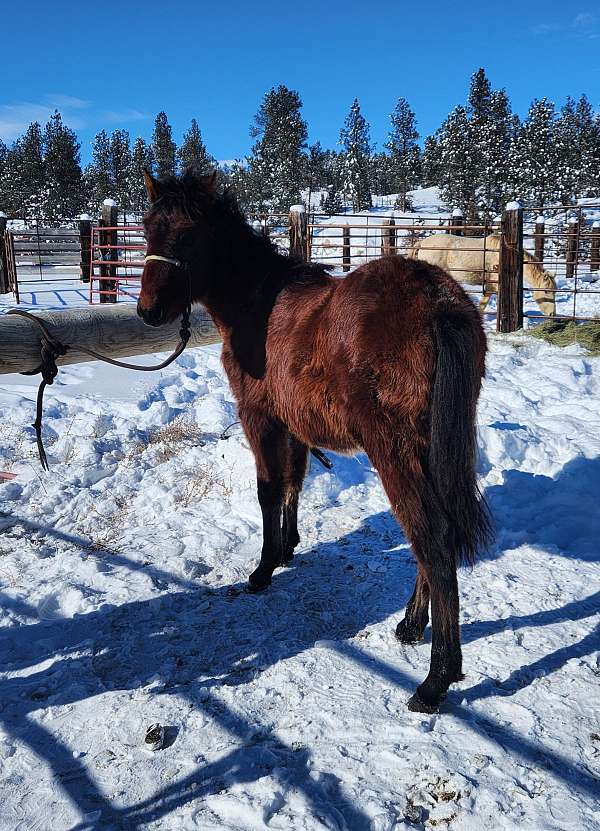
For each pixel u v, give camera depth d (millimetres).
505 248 10359
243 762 2369
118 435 5738
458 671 2576
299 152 61281
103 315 3625
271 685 2803
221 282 3434
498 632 3117
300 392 2975
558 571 3674
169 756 2418
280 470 3523
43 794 2264
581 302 13539
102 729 2564
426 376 2473
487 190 49625
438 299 2521
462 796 2174
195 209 3277
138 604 3447
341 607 3422
